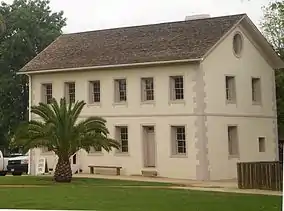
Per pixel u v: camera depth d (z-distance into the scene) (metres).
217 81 35.28
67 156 29.36
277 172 25.67
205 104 34.19
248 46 38.25
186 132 34.62
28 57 56.72
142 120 36.31
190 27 37.84
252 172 26.41
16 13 57.53
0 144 57.91
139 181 30.94
